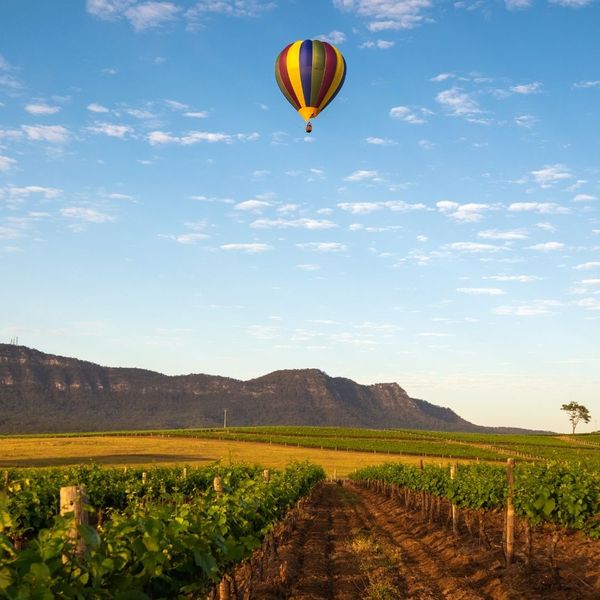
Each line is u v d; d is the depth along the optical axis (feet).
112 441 359.66
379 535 79.46
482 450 309.63
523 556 55.83
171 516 28.86
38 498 56.08
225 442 362.33
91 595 17.65
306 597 46.21
